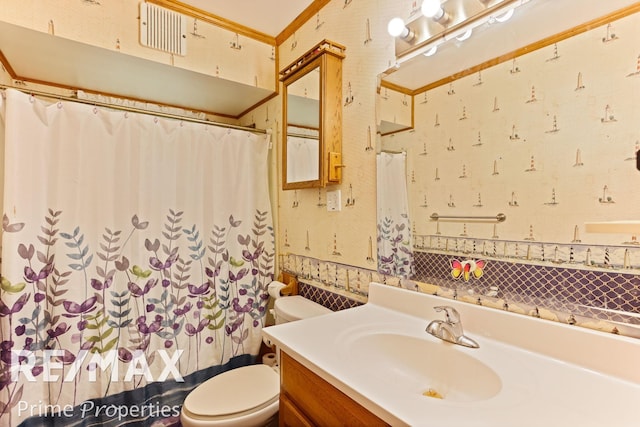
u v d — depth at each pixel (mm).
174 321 1633
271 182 2051
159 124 1612
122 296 1491
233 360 1830
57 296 1351
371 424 631
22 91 1289
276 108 1990
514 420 548
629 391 636
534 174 838
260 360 1958
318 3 1591
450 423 539
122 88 1892
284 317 1483
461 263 1006
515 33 870
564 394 629
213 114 2396
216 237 1783
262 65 1910
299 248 1783
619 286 703
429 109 1096
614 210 703
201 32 1688
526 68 850
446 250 1048
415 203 1145
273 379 1423
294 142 1604
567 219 778
